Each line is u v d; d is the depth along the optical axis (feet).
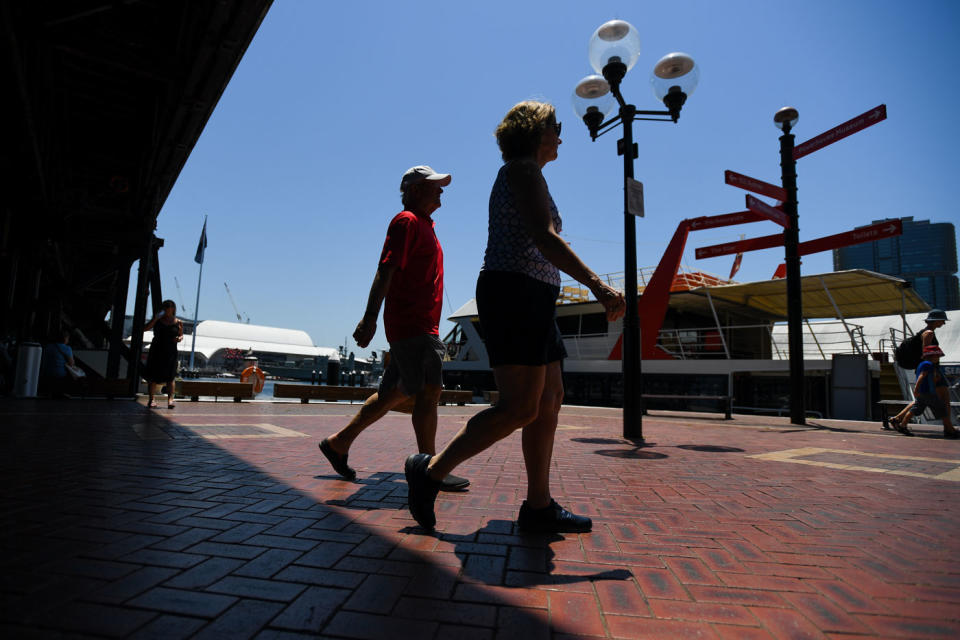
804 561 6.13
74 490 8.37
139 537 6.14
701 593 5.08
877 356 49.26
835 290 49.57
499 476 11.56
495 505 8.72
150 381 27.91
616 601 4.84
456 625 4.22
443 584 5.12
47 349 31.71
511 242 6.50
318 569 5.38
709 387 47.78
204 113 30.27
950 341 60.59
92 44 23.99
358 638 3.92
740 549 6.56
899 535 7.36
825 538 7.13
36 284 45.09
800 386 31.91
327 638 3.90
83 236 40.65
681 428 27.86
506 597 4.85
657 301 51.26
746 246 37.24
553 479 11.40
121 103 34.50
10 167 33.42
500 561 5.87
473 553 6.12
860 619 4.54
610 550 6.41
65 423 18.43
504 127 7.03
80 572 4.96
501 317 6.35
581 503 9.09
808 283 47.67
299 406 37.45
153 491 8.57
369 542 6.38
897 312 56.90
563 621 4.37
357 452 14.64
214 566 5.32
